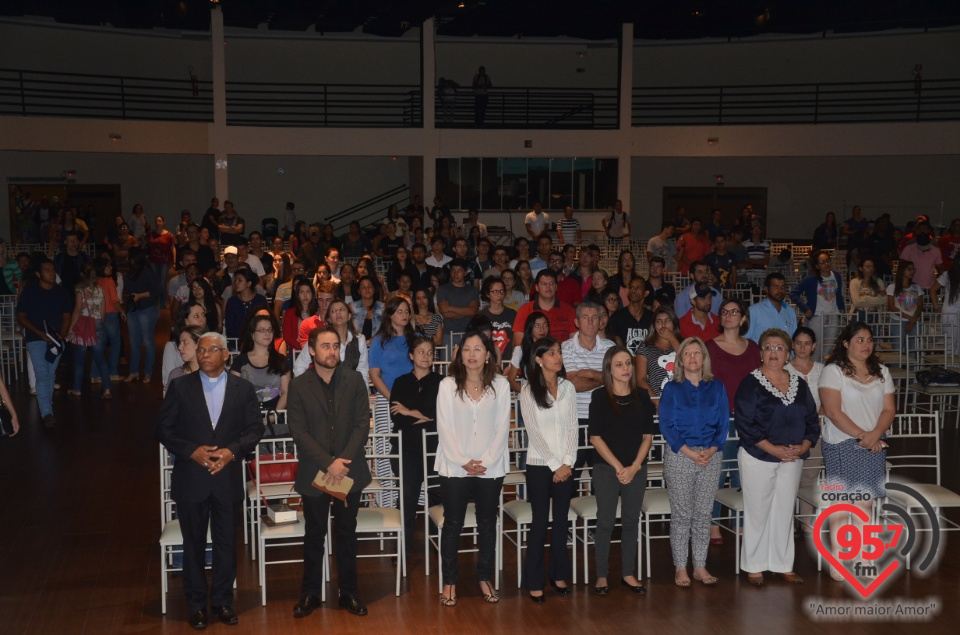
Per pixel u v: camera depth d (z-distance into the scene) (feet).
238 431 17.69
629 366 18.66
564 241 63.57
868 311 36.37
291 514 18.63
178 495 17.30
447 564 18.34
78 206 73.31
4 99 71.41
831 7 68.13
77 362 36.94
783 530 19.35
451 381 18.15
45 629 17.25
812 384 21.59
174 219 77.82
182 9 64.39
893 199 77.92
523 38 83.25
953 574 19.79
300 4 67.62
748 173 80.59
